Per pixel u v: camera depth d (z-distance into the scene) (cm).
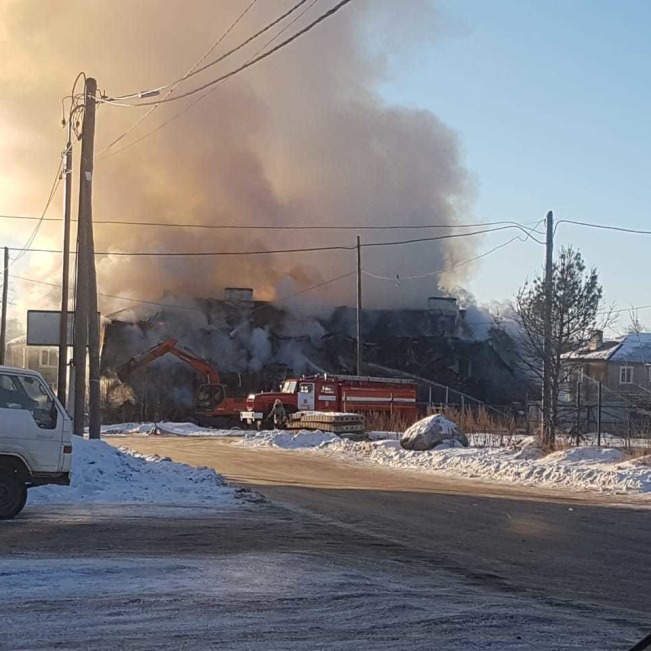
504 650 754
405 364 6525
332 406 5025
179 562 1134
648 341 6481
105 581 995
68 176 3116
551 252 3450
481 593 1005
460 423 4234
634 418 4512
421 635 797
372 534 1462
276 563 1147
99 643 746
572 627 845
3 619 822
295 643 760
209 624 819
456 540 1408
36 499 1823
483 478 2539
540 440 3191
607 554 1292
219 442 4153
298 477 2512
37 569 1054
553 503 1916
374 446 3444
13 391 1573
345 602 921
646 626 863
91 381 2611
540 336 3853
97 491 1928
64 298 2998
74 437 2234
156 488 1992
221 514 1683
